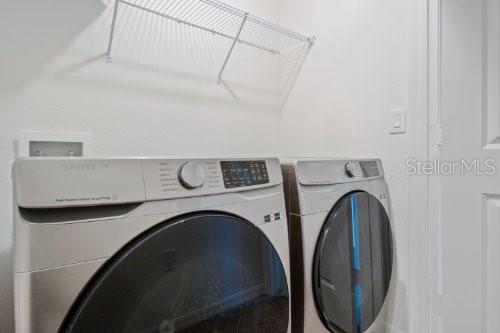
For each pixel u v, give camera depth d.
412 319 1.32
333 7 1.70
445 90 1.25
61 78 1.26
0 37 1.12
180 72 1.62
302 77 1.89
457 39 1.21
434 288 1.28
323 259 1.03
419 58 1.30
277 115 2.05
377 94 1.47
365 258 1.23
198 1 1.52
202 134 1.71
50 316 0.52
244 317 0.81
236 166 0.85
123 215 0.62
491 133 1.14
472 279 1.18
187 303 0.69
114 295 0.58
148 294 0.63
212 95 1.75
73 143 1.28
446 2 1.24
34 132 1.19
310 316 1.00
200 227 0.72
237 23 1.76
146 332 0.63
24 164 0.52
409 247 1.33
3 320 1.09
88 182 0.58
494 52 1.13
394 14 1.40
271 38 1.96
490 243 1.14
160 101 1.54
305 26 1.87
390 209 1.40
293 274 1.03
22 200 0.51
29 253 0.52
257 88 1.96
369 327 1.26
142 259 0.62
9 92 1.14
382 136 1.45
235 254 0.79
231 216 0.80
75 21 1.29
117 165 0.63
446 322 1.25
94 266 0.57
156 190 0.67
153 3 1.50
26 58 1.18
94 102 1.34
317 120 1.79
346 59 1.62
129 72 1.44
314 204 1.04
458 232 1.22
